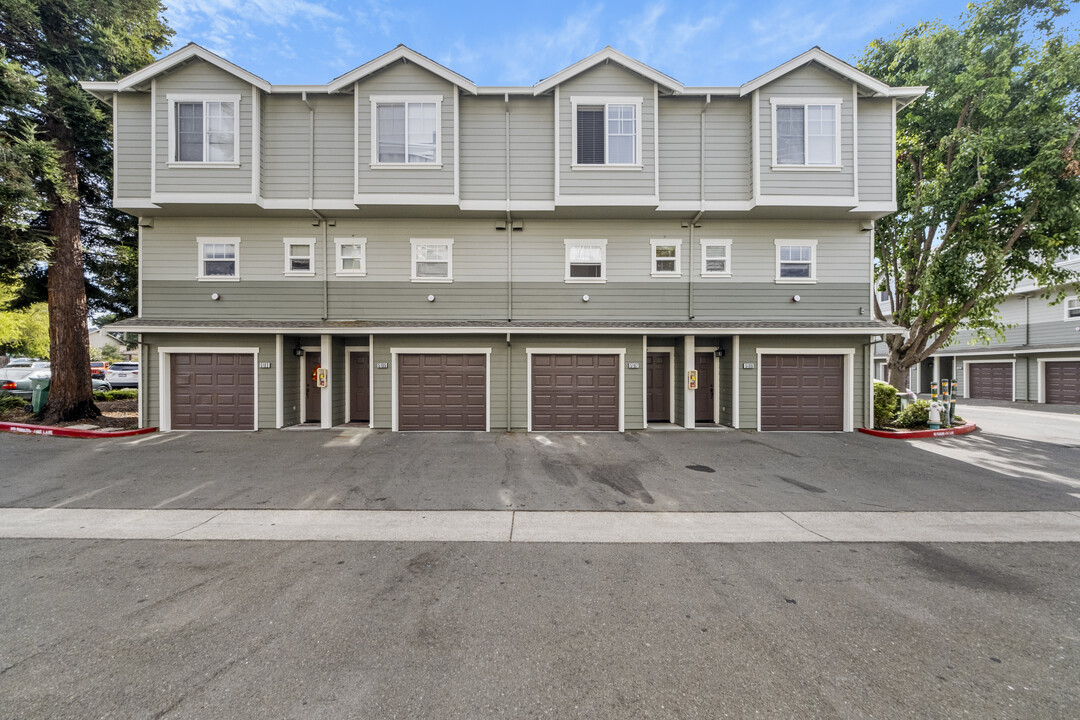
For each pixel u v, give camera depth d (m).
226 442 9.67
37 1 10.32
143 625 3.29
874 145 10.88
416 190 10.48
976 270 11.76
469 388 11.23
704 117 10.94
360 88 10.52
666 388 12.48
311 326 10.61
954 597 3.76
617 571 4.19
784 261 11.55
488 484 6.88
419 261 11.44
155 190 10.23
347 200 10.72
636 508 5.91
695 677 2.80
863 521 5.48
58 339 11.35
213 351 11.02
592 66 10.54
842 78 10.56
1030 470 7.79
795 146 10.63
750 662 2.94
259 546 4.68
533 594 3.77
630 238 11.52
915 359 13.59
